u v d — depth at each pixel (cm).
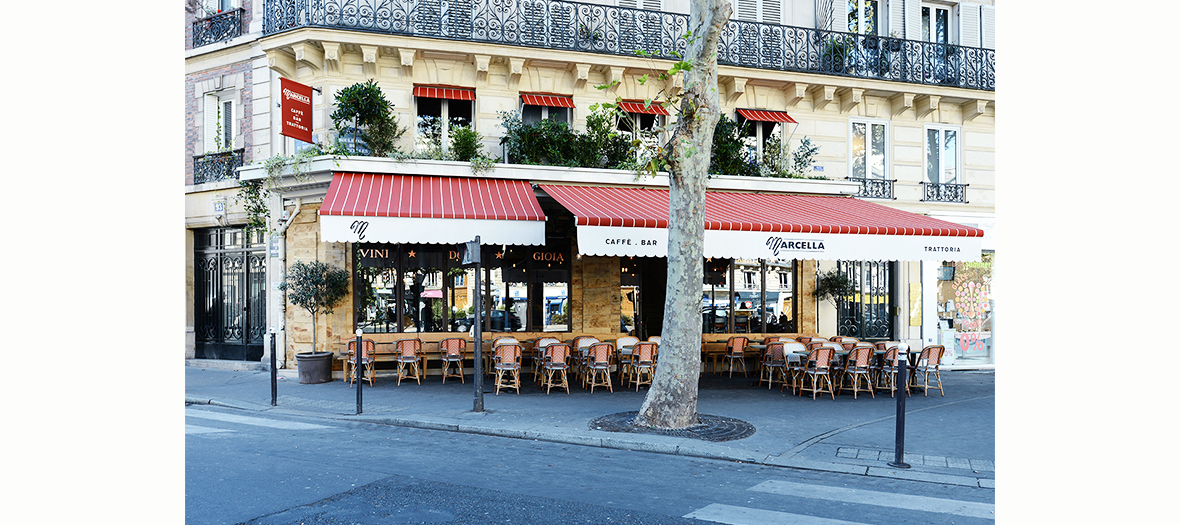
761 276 1677
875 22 1733
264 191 1456
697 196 920
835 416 1023
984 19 1792
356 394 1109
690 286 916
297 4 1412
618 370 1428
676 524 533
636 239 1151
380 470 691
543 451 808
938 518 558
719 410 1067
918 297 1764
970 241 1251
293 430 912
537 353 1376
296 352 1445
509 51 1453
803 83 1627
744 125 1597
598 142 1462
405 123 1458
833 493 633
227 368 1582
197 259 1684
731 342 1477
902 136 1748
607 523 532
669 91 1568
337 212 1112
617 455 796
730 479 685
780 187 1565
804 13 1692
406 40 1404
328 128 1421
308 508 561
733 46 1602
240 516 539
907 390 1281
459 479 661
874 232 1218
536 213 1218
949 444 842
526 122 1545
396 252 1458
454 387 1309
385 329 1458
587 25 1520
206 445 800
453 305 1498
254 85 1534
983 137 1797
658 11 1552
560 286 1548
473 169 1380
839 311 1734
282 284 1389
